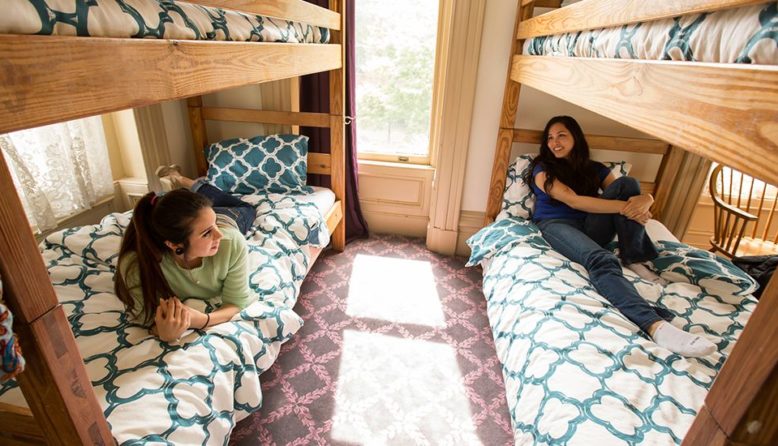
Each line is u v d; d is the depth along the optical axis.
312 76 2.38
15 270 0.53
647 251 1.71
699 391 1.03
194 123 2.41
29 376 0.62
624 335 1.23
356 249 2.69
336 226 2.53
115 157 2.23
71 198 1.91
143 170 2.27
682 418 0.95
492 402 1.55
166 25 0.76
